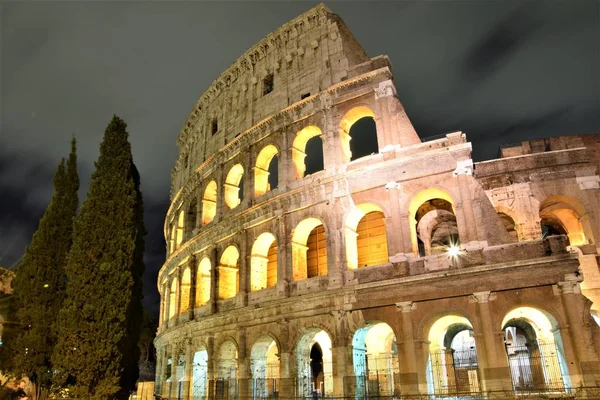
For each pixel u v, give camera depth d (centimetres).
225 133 5984
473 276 3572
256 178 5234
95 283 3903
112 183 4356
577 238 4497
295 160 4931
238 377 4484
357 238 4659
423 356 3572
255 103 5662
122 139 4656
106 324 3825
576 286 3303
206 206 6081
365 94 4606
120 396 4400
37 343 4034
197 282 5672
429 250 4738
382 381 4384
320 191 4459
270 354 5356
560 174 4119
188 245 5897
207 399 4738
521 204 4112
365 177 4266
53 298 4269
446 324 4253
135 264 5009
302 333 4162
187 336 5409
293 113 5019
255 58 5881
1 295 5191
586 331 3169
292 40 5519
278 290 4450
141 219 5288
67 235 4556
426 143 4122
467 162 3909
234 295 5219
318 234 4916
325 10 5300
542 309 3366
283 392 4069
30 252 4378
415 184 4044
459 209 3822
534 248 3500
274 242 5147
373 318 3850
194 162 6775
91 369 3675
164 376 6234
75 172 4916
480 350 3403
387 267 3925
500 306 3453
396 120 4350
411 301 3719
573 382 3130
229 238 5234
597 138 4459
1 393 4203
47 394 3972
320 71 5059
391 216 4025
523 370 4628
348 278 4084
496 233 3666
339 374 3816
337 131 4641
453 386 4134
